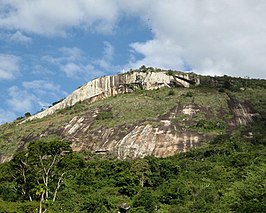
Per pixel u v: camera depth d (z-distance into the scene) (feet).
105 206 172.96
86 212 167.63
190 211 154.30
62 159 178.70
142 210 165.99
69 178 199.11
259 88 409.90
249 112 347.36
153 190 192.85
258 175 142.51
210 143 283.79
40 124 362.33
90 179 203.72
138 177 207.41
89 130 325.21
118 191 195.93
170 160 236.43
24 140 330.13
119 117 339.36
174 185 185.16
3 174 179.83
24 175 175.52
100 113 350.23
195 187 180.96
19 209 147.74
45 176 174.50
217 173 199.41
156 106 353.92
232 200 131.13
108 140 305.12
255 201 117.29
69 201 172.86
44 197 173.37
